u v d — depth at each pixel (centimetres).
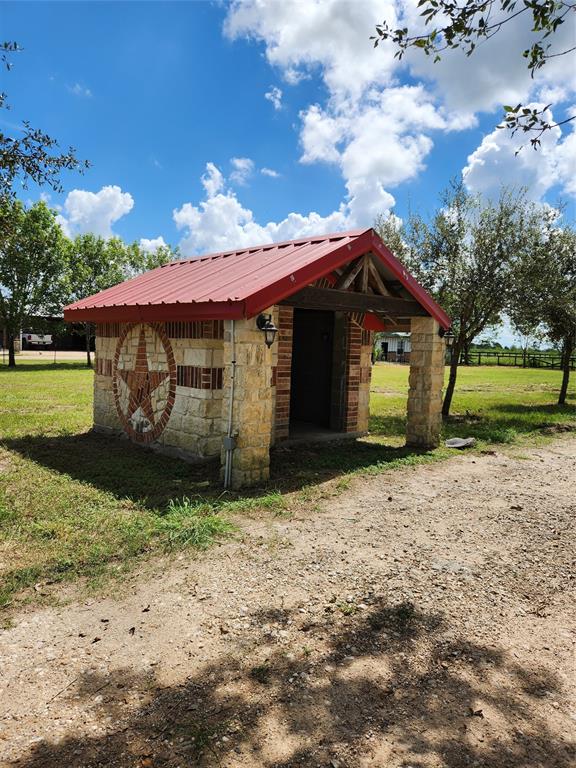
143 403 955
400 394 2181
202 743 267
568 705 306
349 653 348
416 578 462
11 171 702
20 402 1563
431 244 1455
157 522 554
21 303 3103
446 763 260
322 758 261
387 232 1546
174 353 877
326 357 1154
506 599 434
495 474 848
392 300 915
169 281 972
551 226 1404
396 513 634
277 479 748
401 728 283
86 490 670
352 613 398
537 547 547
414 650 355
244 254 1002
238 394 694
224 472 710
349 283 833
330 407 1138
